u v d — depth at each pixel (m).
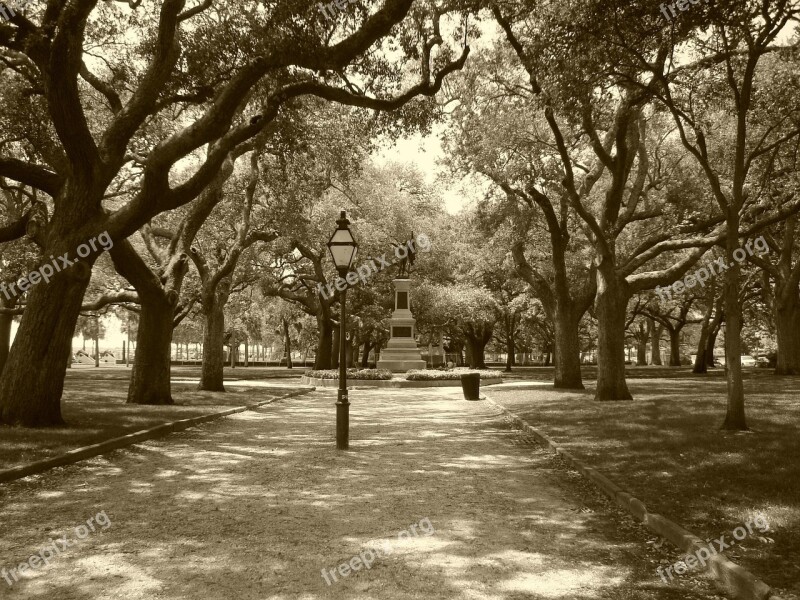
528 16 16.75
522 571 5.66
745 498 7.50
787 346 34.84
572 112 14.66
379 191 39.94
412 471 10.35
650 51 14.02
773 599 4.58
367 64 15.87
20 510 7.72
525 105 21.27
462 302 44.66
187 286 35.97
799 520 6.48
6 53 16.42
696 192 26.34
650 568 5.75
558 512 7.73
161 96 15.84
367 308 45.50
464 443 13.60
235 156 21.19
